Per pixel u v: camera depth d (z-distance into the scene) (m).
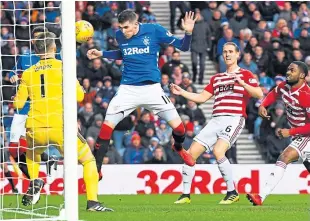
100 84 43.16
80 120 41.84
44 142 23.73
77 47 45.00
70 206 19.34
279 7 48.34
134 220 20.88
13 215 22.66
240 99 27.53
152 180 36.25
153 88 26.17
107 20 47.31
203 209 24.61
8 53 44.94
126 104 26.20
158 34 25.95
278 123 42.06
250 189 36.41
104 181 36.19
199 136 27.86
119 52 26.52
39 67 23.45
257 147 43.34
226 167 27.59
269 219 21.25
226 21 47.03
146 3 49.09
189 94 27.67
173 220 20.89
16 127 27.20
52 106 23.34
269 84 45.28
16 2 47.78
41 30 24.16
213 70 47.50
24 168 27.42
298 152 26.17
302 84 26.14
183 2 48.56
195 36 46.03
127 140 41.09
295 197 33.41
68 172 19.30
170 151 40.31
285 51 45.94
